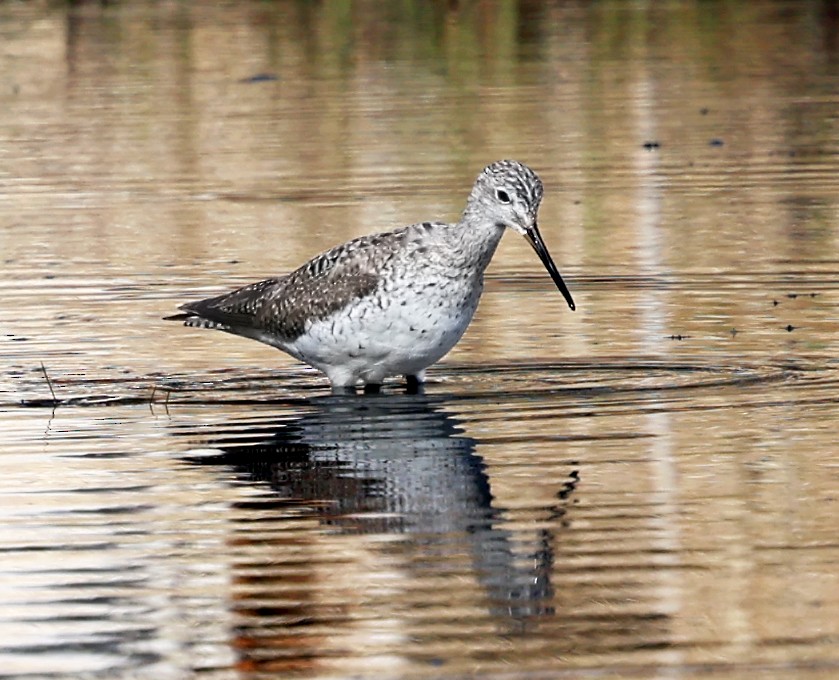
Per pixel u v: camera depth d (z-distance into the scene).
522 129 27.98
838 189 23.33
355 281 14.98
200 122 29.05
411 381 15.39
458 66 33.78
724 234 20.92
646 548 11.04
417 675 9.36
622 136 27.33
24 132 28.47
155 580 10.69
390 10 39.06
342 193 23.64
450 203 22.67
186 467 12.90
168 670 9.53
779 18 38.34
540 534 11.34
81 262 20.22
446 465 12.81
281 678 9.41
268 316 15.55
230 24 37.94
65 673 9.50
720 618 9.89
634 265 19.62
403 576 10.69
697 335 16.64
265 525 11.63
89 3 40.16
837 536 11.16
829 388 14.72
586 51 35.22
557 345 16.45
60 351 16.53
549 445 13.26
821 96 30.22
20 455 13.26
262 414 14.41
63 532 11.52
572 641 9.70
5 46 35.81
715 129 27.78
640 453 13.00
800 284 18.53
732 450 13.00
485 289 18.83
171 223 22.22
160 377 15.66
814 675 9.18
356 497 12.13
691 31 37.09
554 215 22.33
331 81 32.47
